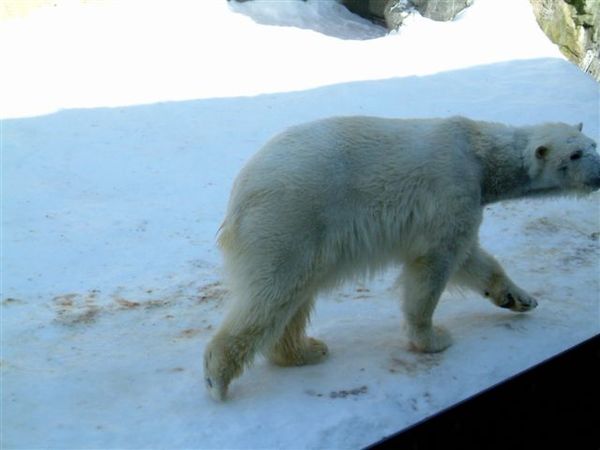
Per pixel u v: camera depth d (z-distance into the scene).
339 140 5.16
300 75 10.99
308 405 5.07
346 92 10.45
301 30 12.88
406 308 5.48
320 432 4.87
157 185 8.07
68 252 6.91
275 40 12.23
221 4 13.55
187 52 11.49
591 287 6.41
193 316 6.10
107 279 6.58
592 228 7.45
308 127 5.20
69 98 9.71
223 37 12.19
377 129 5.28
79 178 8.11
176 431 4.88
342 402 5.10
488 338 5.68
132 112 9.51
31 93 9.72
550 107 10.22
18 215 7.40
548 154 5.44
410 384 5.26
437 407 5.10
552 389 4.31
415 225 5.30
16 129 8.89
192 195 7.92
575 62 12.83
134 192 7.93
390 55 11.91
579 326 5.85
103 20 12.28
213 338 5.06
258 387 5.23
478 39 12.47
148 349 5.67
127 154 8.61
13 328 5.85
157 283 6.55
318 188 5.01
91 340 5.77
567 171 5.45
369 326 5.92
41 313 6.06
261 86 10.54
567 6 12.78
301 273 5.02
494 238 7.19
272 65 11.25
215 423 4.93
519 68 11.60
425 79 11.05
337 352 5.59
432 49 12.12
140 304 6.25
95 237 7.15
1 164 8.21
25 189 7.84
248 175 5.07
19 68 10.37
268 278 4.96
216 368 5.01
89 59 10.91
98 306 6.20
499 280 5.80
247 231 4.99
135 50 11.37
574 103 10.41
